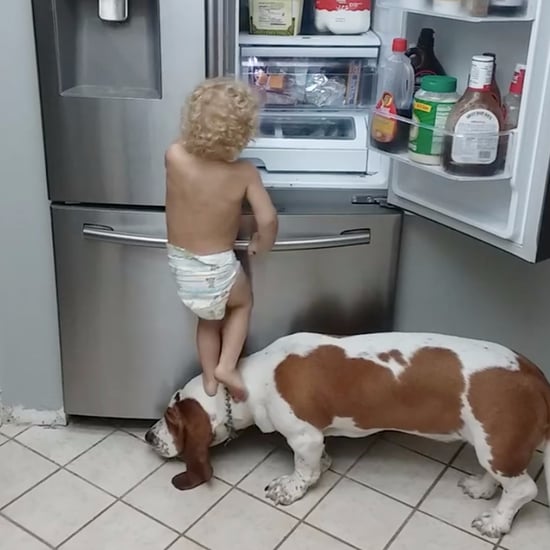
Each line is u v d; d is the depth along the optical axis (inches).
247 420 74.3
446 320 81.1
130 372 78.8
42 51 65.4
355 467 77.4
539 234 59.7
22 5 65.4
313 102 77.2
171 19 63.7
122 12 65.2
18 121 69.2
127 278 74.0
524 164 59.0
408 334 71.6
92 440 80.8
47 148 68.9
